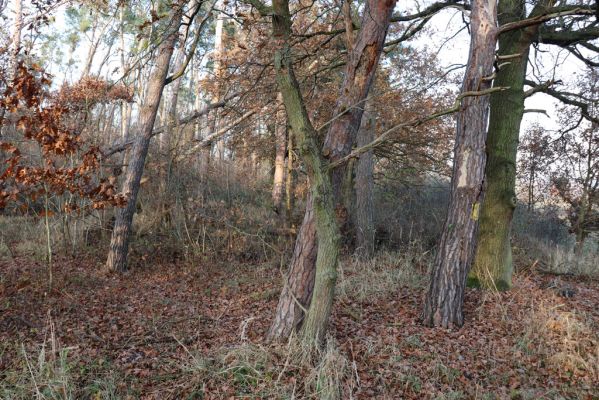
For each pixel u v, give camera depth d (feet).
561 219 60.70
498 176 28.78
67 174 26.37
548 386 18.04
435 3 31.78
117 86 49.21
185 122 45.68
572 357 19.33
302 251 19.56
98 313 25.89
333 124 19.74
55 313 24.99
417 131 50.90
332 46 37.40
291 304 19.43
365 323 23.32
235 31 54.13
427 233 52.44
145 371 17.99
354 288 29.27
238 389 16.29
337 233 17.78
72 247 39.06
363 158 43.16
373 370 18.37
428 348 20.36
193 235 42.91
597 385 18.06
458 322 22.88
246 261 41.81
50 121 25.18
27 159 35.86
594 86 45.78
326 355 17.10
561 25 31.12
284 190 58.03
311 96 41.42
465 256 22.85
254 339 20.80
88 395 16.19
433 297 23.13
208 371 17.29
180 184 45.68
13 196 24.85
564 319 21.91
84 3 32.35
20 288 26.89
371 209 42.91
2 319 23.16
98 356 19.35
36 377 16.16
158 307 27.71
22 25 30.22
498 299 25.86
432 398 16.72
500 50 29.68
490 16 22.40
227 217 44.16
